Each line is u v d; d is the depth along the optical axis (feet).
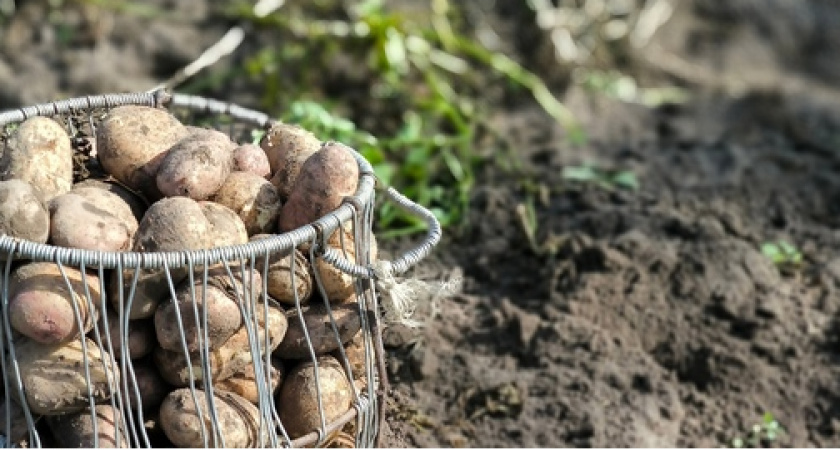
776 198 5.80
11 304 2.59
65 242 2.66
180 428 2.72
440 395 4.20
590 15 7.47
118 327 2.70
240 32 6.46
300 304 2.96
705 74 7.72
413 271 4.68
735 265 4.89
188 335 2.68
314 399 2.90
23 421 2.74
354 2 6.86
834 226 5.66
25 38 6.37
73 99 3.22
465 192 5.33
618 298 4.69
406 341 4.24
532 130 6.50
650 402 4.28
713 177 5.97
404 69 6.50
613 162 6.12
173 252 2.56
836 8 8.68
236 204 2.93
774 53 8.26
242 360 2.80
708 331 4.63
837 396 4.46
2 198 2.59
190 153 2.88
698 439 4.25
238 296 2.65
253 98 6.31
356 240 2.84
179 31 6.59
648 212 5.31
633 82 7.31
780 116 6.98
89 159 3.14
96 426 2.64
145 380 2.80
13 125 3.38
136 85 6.15
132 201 2.99
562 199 5.56
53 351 2.66
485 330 4.53
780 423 4.37
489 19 7.27
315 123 4.74
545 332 4.50
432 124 6.24
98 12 6.50
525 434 4.09
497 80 6.92
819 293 4.99
